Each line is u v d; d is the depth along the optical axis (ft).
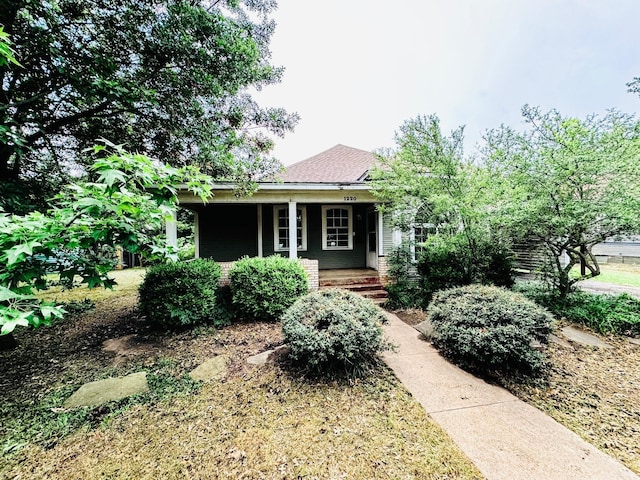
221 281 23.06
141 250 9.31
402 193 21.74
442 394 10.89
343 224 34.14
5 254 6.21
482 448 8.16
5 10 11.92
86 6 14.35
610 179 16.47
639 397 10.64
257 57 18.69
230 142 20.15
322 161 38.17
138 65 16.74
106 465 7.86
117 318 21.29
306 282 21.18
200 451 8.25
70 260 8.03
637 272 43.32
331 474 7.37
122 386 11.79
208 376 12.49
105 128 18.78
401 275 25.76
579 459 7.73
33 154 18.84
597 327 16.81
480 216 18.25
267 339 16.37
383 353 14.40
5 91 14.39
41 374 13.08
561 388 11.26
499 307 13.17
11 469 7.80
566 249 19.40
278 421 9.44
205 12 15.75
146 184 7.43
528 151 18.58
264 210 32.76
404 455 7.95
